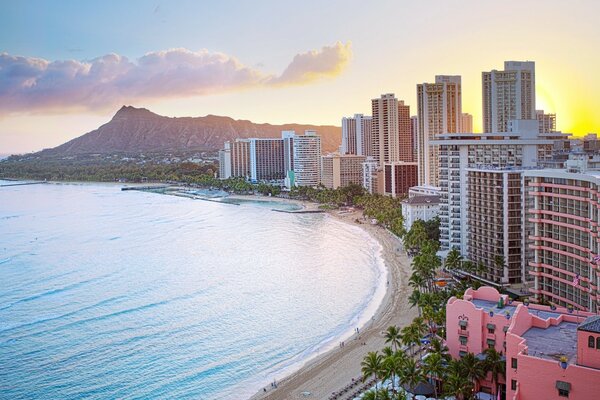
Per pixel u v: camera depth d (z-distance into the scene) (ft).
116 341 614.34
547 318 393.09
